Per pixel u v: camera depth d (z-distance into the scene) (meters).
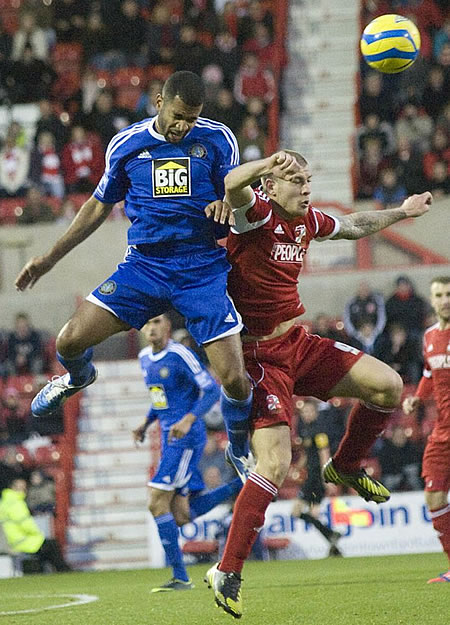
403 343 25.09
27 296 29.80
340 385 9.98
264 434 9.48
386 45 10.84
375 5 36.47
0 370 27.30
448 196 30.36
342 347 10.05
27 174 32.28
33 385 26.86
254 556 20.88
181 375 14.90
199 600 12.20
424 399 14.30
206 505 15.44
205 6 36.88
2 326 29.77
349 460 10.44
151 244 9.73
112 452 25.23
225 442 22.66
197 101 9.33
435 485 13.45
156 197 9.66
